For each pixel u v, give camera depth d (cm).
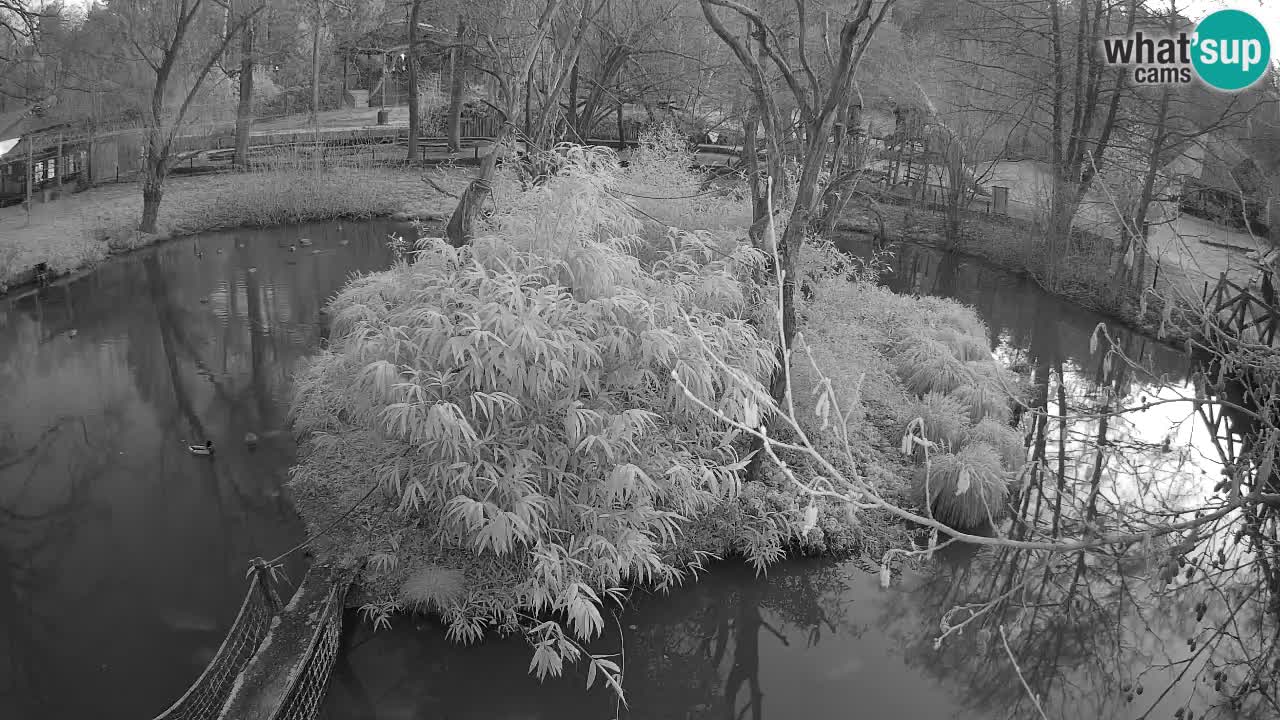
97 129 2122
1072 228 1731
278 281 1567
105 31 1934
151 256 1706
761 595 752
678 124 1933
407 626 671
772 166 872
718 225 1066
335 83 3419
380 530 753
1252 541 469
